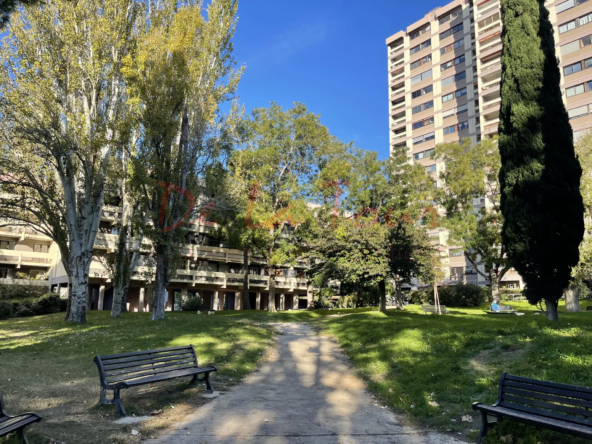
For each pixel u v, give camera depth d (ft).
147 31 74.33
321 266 106.01
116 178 88.48
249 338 46.93
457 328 42.70
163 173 71.15
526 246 45.14
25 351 39.40
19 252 133.69
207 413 21.06
